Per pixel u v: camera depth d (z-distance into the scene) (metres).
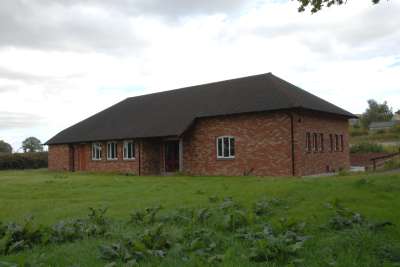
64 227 7.30
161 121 27.38
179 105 29.05
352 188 10.91
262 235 6.20
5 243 6.22
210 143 25.34
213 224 7.53
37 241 6.70
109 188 16.00
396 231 6.44
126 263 5.26
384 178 12.77
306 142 22.95
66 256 5.86
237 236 6.48
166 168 28.58
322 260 5.18
